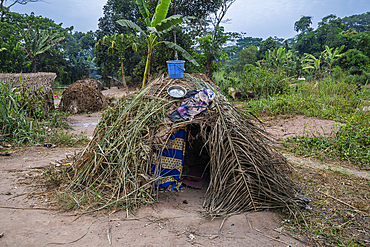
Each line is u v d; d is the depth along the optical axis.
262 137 3.89
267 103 10.03
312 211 3.23
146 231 2.70
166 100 4.01
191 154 4.83
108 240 2.52
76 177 3.70
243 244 2.55
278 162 3.68
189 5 18.59
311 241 2.64
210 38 17.66
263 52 51.31
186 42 17.47
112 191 3.37
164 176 3.74
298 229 2.84
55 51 38.34
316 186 4.01
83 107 12.64
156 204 3.30
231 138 3.54
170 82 4.45
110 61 32.00
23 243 2.40
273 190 3.33
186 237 2.63
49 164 4.66
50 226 2.72
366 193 3.75
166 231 2.71
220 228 2.79
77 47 50.91
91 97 12.91
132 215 3.00
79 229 2.69
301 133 7.02
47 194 3.45
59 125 8.29
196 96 3.95
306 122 7.94
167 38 16.20
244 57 51.59
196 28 18.69
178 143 3.80
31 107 8.08
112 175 3.56
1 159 4.88
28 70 35.09
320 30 51.41
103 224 2.80
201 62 18.19
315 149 5.92
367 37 37.50
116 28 30.47
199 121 3.70
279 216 3.08
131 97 4.41
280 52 23.70
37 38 32.44
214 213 3.03
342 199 3.58
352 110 8.72
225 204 3.21
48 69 39.47
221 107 3.95
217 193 3.29
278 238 2.67
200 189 3.92
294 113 8.89
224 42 18.08
